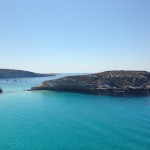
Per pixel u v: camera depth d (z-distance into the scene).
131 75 103.44
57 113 59.38
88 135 40.62
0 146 35.06
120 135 40.41
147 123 48.12
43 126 46.78
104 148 34.22
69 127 45.84
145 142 36.72
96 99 80.44
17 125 47.75
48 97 87.00
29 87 130.75
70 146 35.09
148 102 73.44
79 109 64.25
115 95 89.44
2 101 79.56
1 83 168.75
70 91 100.88
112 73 106.75
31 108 66.50
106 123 48.56
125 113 58.00
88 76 103.19
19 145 35.56
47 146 35.12
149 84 98.88
